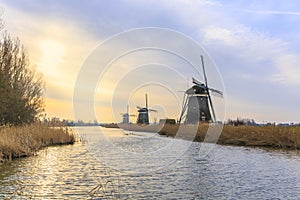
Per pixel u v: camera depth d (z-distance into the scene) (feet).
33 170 55.26
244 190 41.68
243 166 60.70
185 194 39.52
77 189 41.83
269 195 39.37
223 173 53.57
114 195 38.93
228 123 132.77
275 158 71.05
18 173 52.39
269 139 99.40
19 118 100.01
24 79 110.73
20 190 41.11
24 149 74.18
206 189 42.16
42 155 75.25
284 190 41.81
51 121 112.98
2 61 96.73
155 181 47.14
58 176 50.08
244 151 85.35
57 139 104.99
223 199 37.60
